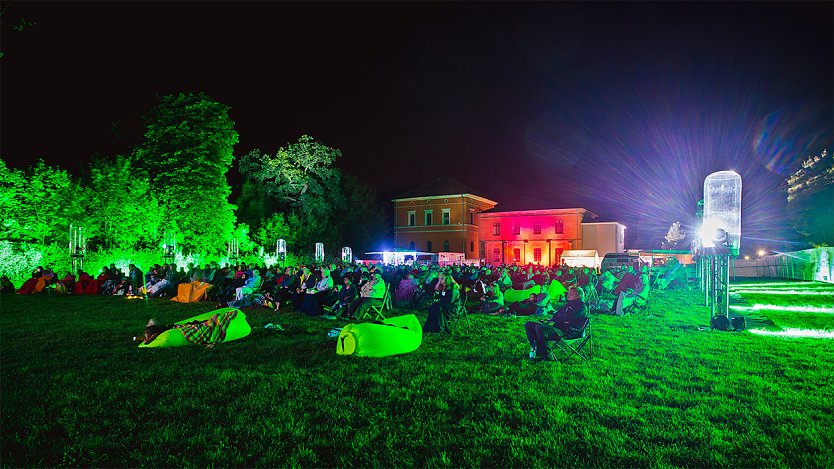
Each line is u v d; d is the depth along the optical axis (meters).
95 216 30.39
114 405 6.31
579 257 53.00
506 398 6.57
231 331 10.19
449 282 11.74
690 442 5.21
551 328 8.59
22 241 26.39
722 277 12.64
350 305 13.27
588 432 5.41
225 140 39.03
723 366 8.17
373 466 4.74
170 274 20.03
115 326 12.26
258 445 5.13
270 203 50.00
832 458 4.81
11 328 11.95
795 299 20.27
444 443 5.18
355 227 59.03
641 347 9.73
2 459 4.88
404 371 7.86
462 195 66.62
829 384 7.07
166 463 4.80
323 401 6.43
